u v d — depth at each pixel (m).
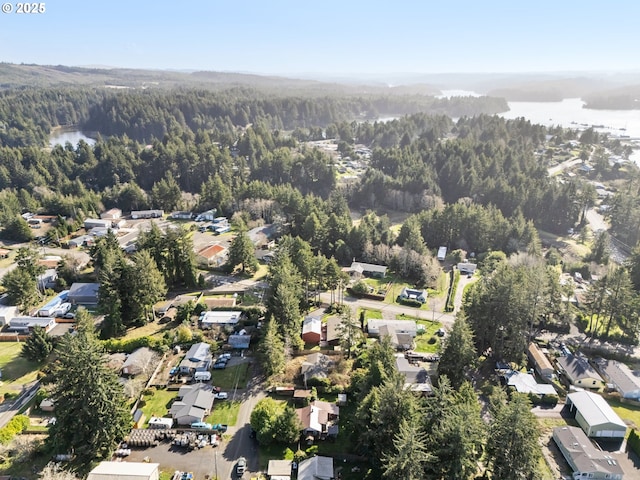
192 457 53.47
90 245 124.88
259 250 118.19
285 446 55.31
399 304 96.38
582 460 53.47
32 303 88.88
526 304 74.31
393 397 49.25
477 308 76.25
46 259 111.50
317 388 65.69
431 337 82.31
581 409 62.44
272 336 67.94
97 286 94.50
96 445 50.72
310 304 93.25
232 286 98.75
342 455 53.66
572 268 116.56
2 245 123.75
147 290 82.81
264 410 56.06
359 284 99.38
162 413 61.00
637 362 78.62
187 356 71.69
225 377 68.75
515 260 109.81
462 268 116.06
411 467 42.84
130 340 74.38
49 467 47.81
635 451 57.66
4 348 77.25
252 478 50.28
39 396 62.25
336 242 121.19
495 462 46.94
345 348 74.75
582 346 81.56
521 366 74.12
